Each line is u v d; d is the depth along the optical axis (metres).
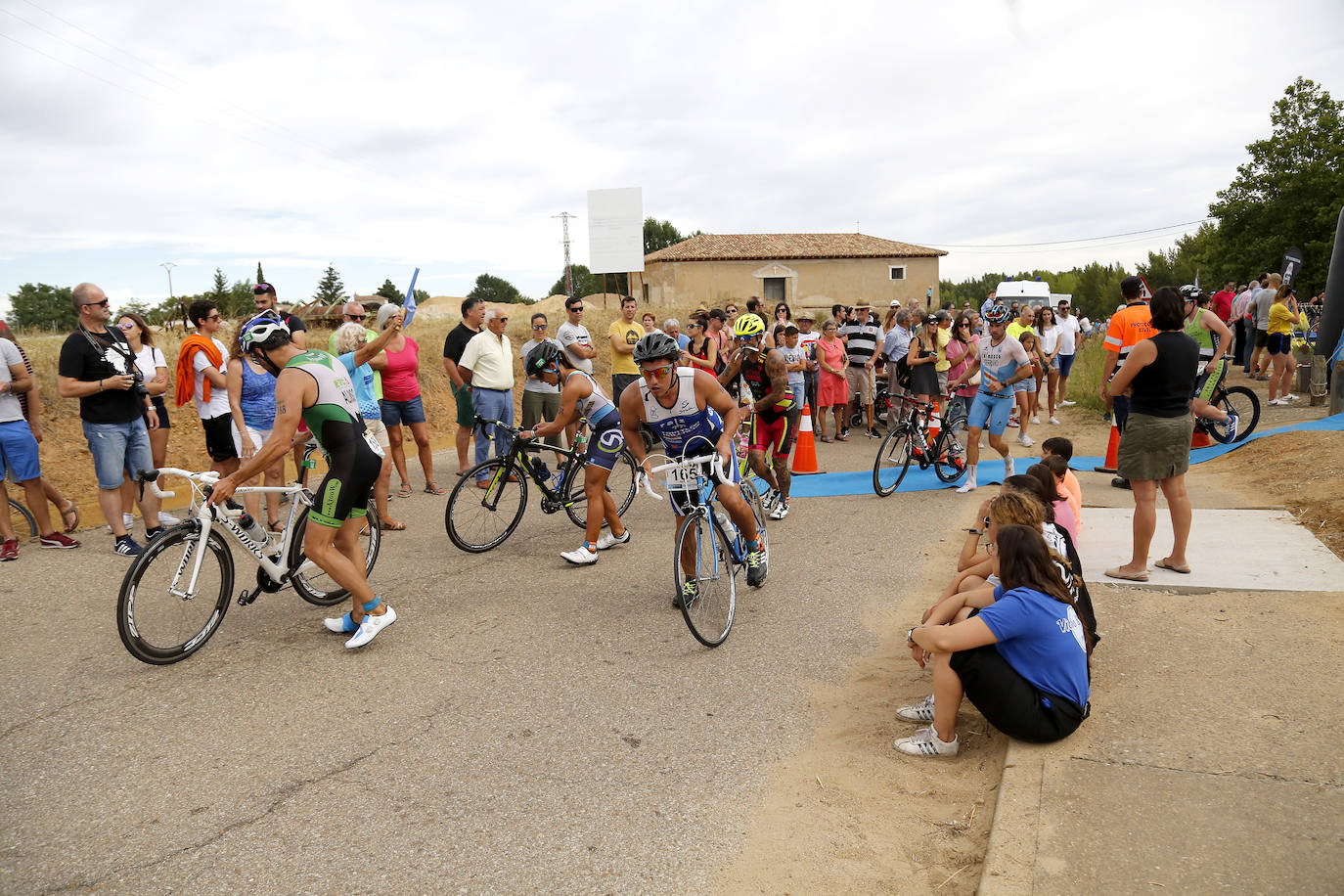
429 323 23.06
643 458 5.07
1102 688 3.85
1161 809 2.87
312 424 4.57
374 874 2.78
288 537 5.05
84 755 3.56
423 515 7.98
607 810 3.15
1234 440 9.40
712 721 3.87
